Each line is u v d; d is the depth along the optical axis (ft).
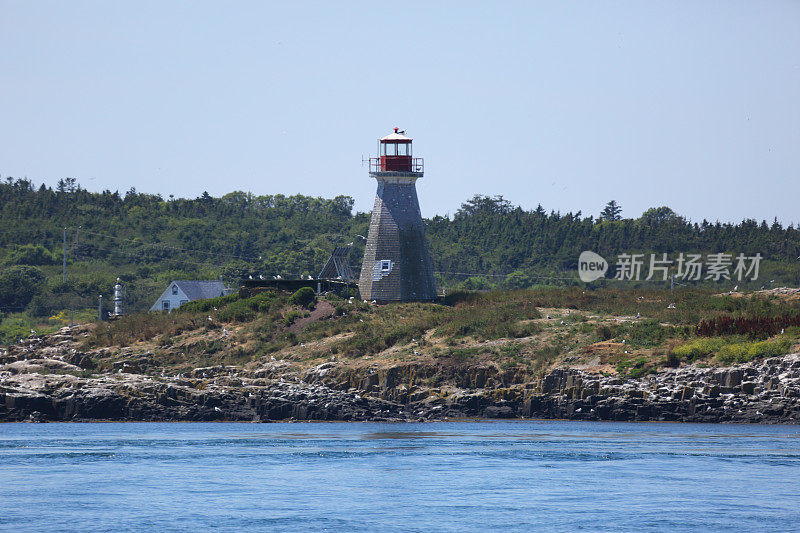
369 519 540.93
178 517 541.75
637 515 549.95
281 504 574.97
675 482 637.71
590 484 632.38
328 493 605.73
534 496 597.11
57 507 563.48
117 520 535.60
